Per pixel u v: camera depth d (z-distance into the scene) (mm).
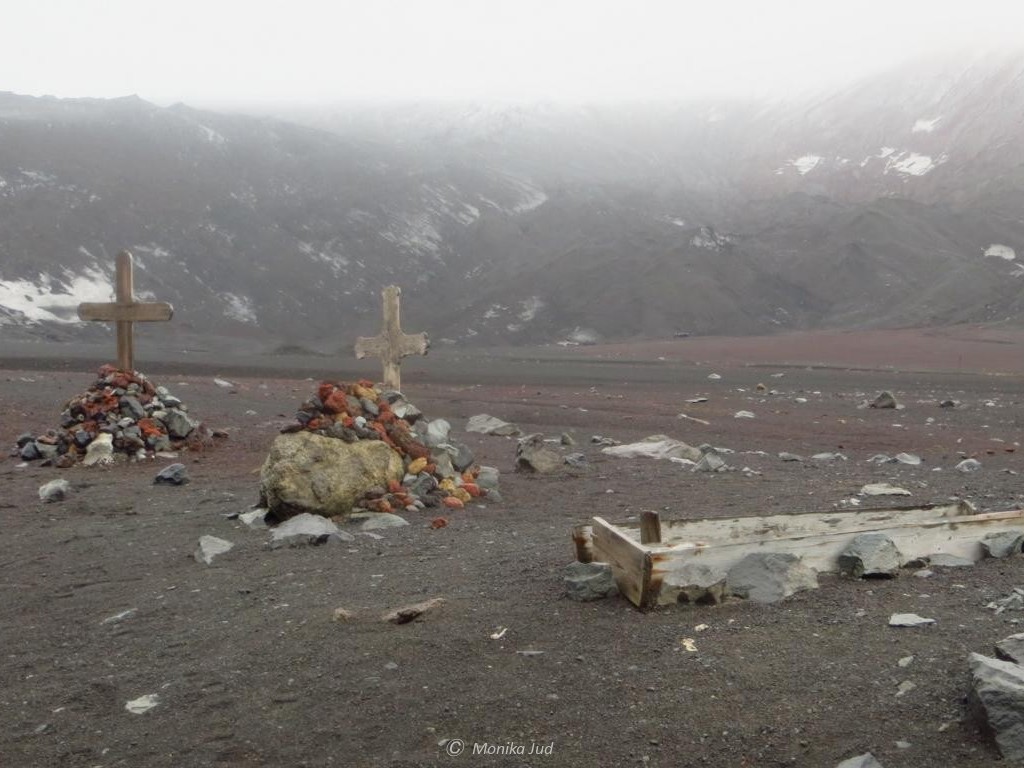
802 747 4301
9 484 13023
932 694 4555
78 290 154625
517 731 4719
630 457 15945
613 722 4680
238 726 5047
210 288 169500
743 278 163375
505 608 6305
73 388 29312
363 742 4781
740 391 37875
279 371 53719
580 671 5219
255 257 182375
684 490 11930
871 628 5387
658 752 4406
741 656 5145
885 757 4148
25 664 6195
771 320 152000
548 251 197250
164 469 13070
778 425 23578
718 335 143750
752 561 6180
